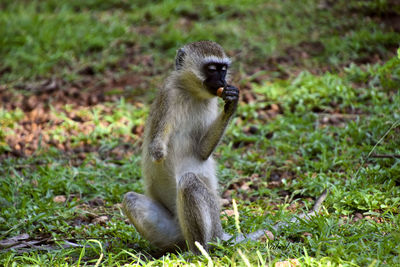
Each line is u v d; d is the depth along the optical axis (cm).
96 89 1761
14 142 1396
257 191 1073
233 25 2069
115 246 847
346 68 1559
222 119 840
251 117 1441
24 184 1109
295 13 2133
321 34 1934
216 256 761
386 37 1756
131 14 2281
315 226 827
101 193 1104
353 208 929
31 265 752
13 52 1986
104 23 2180
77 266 734
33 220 947
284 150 1224
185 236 802
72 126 1469
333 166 1110
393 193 947
